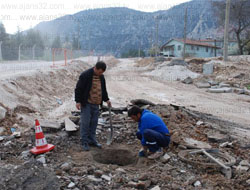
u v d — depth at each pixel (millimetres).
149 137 4211
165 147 4695
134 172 3805
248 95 13227
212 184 3561
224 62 21719
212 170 3998
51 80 12852
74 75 18422
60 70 16297
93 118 4879
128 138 5438
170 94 13422
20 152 4379
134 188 3305
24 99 8461
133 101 7895
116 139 5379
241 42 35969
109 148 4938
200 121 6688
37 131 4348
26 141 4883
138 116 4461
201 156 4535
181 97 12523
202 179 3656
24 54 29297
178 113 6789
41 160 3965
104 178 3479
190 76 19984
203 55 50906
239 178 3770
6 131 5898
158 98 12172
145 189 3314
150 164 4172
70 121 5914
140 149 4883
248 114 9023
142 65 34844
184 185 3447
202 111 9312
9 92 8156
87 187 3215
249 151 5055
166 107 7277
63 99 10930
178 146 4859
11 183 2768
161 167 3965
